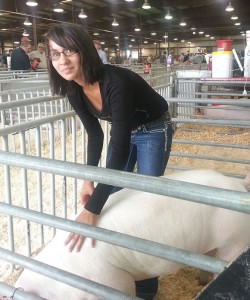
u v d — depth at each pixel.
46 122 2.14
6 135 1.83
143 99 1.61
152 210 1.43
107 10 18.62
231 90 5.02
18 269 2.19
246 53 3.86
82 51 1.32
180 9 21.28
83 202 1.66
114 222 1.39
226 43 3.90
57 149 4.02
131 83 1.43
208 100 2.59
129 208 1.43
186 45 34.03
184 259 0.96
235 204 0.79
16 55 7.74
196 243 1.50
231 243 1.56
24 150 2.03
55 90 1.60
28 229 2.16
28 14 15.77
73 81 1.52
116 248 1.37
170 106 4.12
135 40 30.55
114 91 1.38
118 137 1.37
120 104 1.37
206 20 25.17
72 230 1.09
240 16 23.73
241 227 1.53
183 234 1.45
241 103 2.51
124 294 1.09
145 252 1.01
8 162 1.06
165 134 1.81
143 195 1.50
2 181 3.51
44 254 1.40
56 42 1.31
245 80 3.74
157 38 31.22
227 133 4.47
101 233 1.06
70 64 1.35
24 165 1.03
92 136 1.78
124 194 1.54
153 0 17.94
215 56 3.94
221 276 0.79
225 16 22.28
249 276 0.75
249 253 0.74
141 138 1.80
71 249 1.35
